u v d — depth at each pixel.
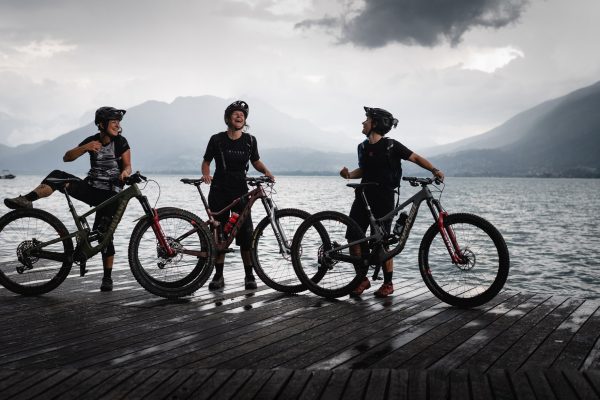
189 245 5.05
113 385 2.75
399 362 3.18
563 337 3.69
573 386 2.68
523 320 4.16
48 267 5.13
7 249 5.04
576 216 38.09
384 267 5.13
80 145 5.17
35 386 2.74
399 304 4.77
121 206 5.09
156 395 2.63
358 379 2.81
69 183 5.10
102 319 4.21
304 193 72.81
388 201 5.09
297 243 5.12
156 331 3.87
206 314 4.38
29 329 3.92
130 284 5.74
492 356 3.28
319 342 3.59
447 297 4.71
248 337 3.71
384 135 5.16
